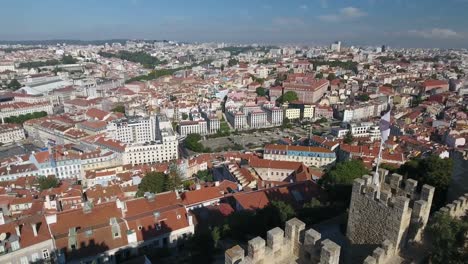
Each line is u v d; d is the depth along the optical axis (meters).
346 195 108.94
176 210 115.69
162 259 104.00
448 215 48.47
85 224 110.12
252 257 39.09
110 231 102.56
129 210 121.94
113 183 186.75
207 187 152.38
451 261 43.22
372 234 51.69
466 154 67.88
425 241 50.00
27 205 159.62
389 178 58.88
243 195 135.75
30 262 94.00
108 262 100.19
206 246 94.00
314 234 40.22
